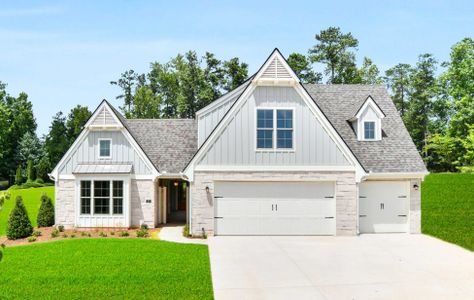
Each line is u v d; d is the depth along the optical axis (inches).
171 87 2397.9
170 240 697.0
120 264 509.0
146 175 858.1
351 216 738.2
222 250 609.9
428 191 1239.5
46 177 2429.9
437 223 848.9
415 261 543.5
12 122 2847.0
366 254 587.2
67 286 418.9
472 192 1198.3
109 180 841.5
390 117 876.0
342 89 932.6
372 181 778.2
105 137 863.7
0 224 935.7
